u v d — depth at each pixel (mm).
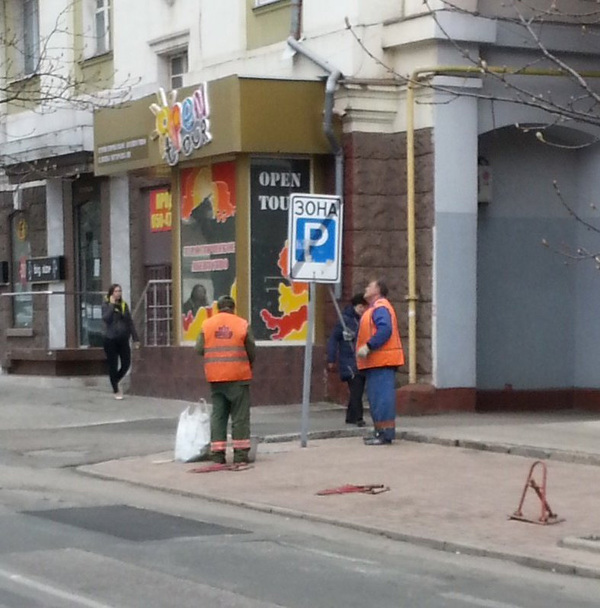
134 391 24234
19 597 9180
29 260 30234
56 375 26375
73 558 10648
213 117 21031
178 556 10812
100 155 24547
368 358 17281
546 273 22516
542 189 22438
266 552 11102
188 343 23000
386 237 21016
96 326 28047
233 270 21750
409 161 20453
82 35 25906
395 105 20844
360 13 20531
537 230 22438
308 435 18094
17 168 28203
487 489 14023
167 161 22422
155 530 12109
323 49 21172
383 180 20953
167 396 23297
